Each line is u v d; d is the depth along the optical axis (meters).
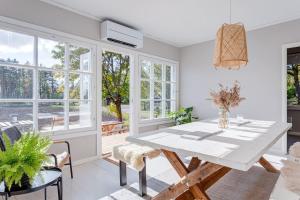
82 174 2.81
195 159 1.89
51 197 2.18
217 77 4.59
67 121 3.12
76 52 3.24
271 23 3.76
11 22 2.53
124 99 7.58
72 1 2.90
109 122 6.49
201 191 1.72
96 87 3.47
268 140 1.82
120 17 3.46
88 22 3.34
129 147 2.42
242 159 1.31
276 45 3.77
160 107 4.84
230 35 2.02
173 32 4.21
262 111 3.95
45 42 2.89
